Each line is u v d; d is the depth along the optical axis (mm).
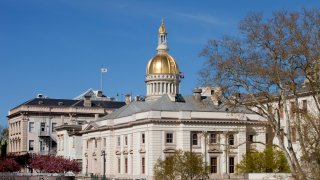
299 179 64625
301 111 69312
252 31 73562
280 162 105250
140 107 135375
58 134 174750
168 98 123938
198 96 121125
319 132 64312
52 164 149375
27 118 189625
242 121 120625
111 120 136625
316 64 71125
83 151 150875
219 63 74750
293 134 93812
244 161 108562
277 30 75750
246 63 74062
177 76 152875
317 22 71688
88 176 133000
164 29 156000
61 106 192750
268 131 120625
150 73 152250
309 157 64500
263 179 88375
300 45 71062
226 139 112250
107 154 136000
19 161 163375
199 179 101062
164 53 154875
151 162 116312
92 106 195625
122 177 128875
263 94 74250
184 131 117750
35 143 189625
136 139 123375
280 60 72250
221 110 120250
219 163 119312
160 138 117375
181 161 98875
